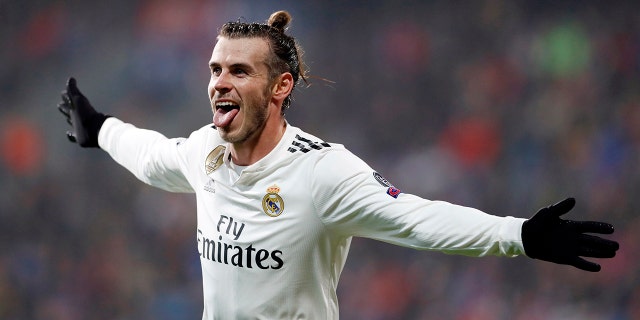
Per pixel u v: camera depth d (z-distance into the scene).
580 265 8.62
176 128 45.69
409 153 43.66
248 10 47.25
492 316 33.06
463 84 45.06
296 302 10.41
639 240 35.06
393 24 47.38
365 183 9.77
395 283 34.72
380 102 45.75
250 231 10.30
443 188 41.12
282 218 10.13
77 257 39.69
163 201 39.66
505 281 33.72
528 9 45.66
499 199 39.75
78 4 48.34
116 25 47.88
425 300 34.19
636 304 32.44
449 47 46.25
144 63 47.09
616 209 37.06
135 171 12.49
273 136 10.44
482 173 40.81
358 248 35.78
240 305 10.45
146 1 48.00
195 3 47.50
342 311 34.84
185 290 37.06
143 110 46.28
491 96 43.91
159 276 37.78
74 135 13.64
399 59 46.56
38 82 47.41
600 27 43.91
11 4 48.16
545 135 41.06
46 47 47.81
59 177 42.84
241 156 10.54
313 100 46.19
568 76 43.19
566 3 45.03
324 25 47.81
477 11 46.44
